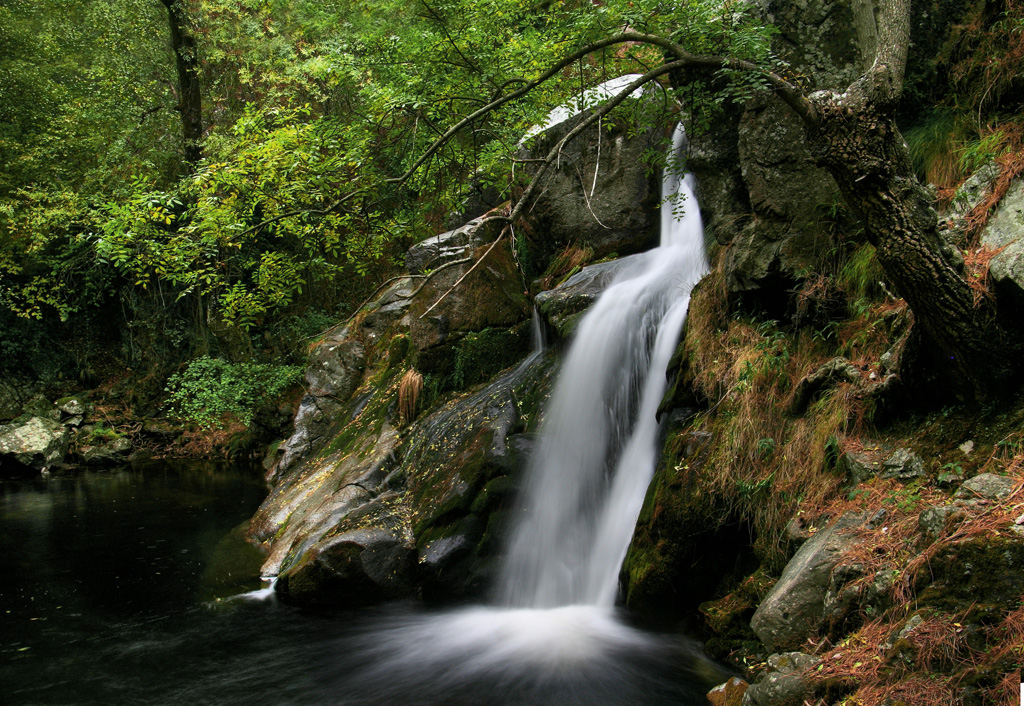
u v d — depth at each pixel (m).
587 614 5.75
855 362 4.82
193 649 5.56
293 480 9.34
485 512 6.54
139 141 14.71
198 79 15.34
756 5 5.65
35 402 14.98
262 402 14.45
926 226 3.70
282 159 5.62
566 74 6.32
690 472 5.18
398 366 9.91
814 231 5.48
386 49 5.59
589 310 7.35
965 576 3.16
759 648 4.38
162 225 12.90
